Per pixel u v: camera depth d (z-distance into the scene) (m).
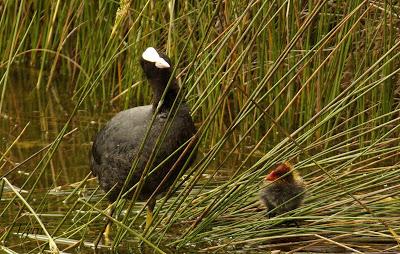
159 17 15.38
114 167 10.46
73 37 18.31
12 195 12.06
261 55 14.03
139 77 16.06
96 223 11.10
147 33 15.42
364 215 10.23
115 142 10.41
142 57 10.30
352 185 10.71
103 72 12.26
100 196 12.06
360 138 13.10
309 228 9.92
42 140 14.76
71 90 17.84
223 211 10.30
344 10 13.51
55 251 8.91
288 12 13.53
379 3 13.85
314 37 14.44
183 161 10.34
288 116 14.46
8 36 18.59
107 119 16.03
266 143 14.42
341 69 13.41
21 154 13.99
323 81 13.90
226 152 14.05
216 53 10.52
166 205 11.47
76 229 10.10
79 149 14.30
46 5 18.16
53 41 18.64
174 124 10.20
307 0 14.21
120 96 16.75
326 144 13.35
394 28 13.70
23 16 18.41
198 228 10.24
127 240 10.52
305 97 14.15
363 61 13.20
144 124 10.30
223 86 14.09
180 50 15.18
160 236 10.23
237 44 9.86
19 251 10.05
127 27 16.27
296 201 10.77
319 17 13.95
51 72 17.64
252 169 10.38
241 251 10.03
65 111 16.52
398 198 10.48
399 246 9.39
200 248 10.20
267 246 10.13
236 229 10.39
